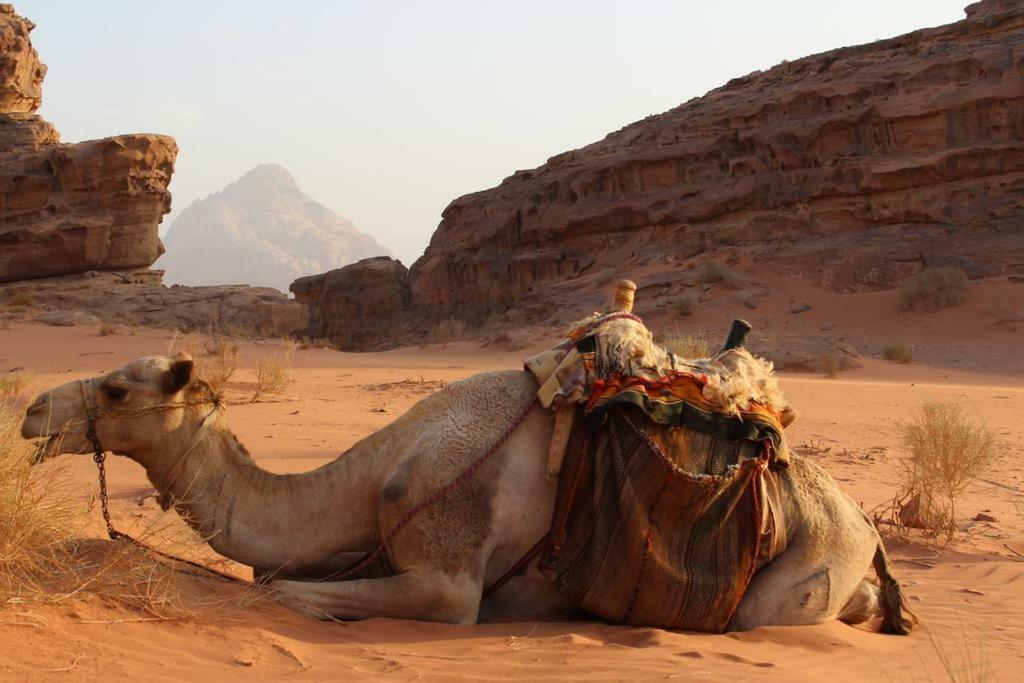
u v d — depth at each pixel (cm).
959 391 2900
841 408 2311
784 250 7031
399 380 2931
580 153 9794
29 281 7856
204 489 609
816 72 8000
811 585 623
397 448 620
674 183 8388
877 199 7056
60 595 529
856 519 652
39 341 4719
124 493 995
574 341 640
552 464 606
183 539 747
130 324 7331
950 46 7212
